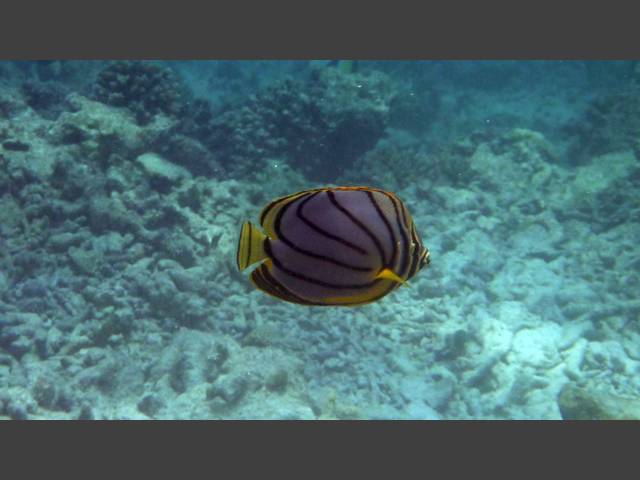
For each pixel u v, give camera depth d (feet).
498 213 10.66
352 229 1.38
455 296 8.50
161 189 8.54
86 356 5.96
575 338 7.79
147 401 5.65
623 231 10.17
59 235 7.29
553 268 9.42
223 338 6.34
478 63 23.71
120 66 9.65
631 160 11.67
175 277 7.00
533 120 17.71
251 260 1.37
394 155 11.48
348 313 7.71
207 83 22.67
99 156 8.47
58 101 11.33
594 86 21.56
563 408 6.05
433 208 10.52
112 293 6.72
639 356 7.64
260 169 10.72
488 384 7.24
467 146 12.57
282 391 5.94
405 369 7.09
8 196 7.78
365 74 12.48
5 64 13.99
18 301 6.61
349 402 6.47
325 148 11.35
